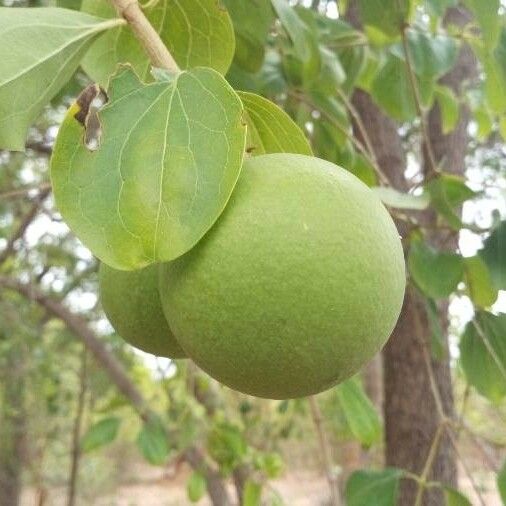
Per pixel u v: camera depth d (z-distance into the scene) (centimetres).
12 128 21
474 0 32
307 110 44
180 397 75
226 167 18
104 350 75
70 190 19
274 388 19
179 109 19
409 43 43
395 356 52
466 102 57
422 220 45
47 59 22
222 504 72
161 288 20
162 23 27
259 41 35
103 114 19
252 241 18
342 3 49
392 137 56
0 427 96
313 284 18
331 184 19
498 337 35
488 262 31
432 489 50
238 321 18
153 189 19
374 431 40
